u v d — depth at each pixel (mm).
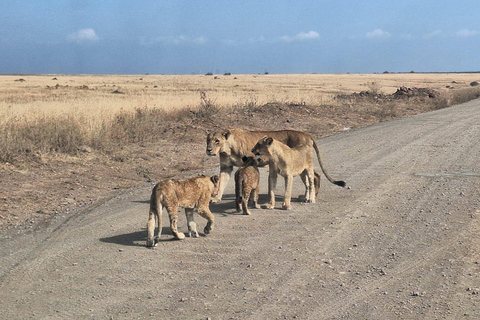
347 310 5445
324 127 23203
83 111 19906
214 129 20141
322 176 12609
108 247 7523
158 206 7574
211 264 6832
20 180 11508
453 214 8945
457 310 5375
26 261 6984
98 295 5879
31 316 5375
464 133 19000
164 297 5816
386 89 66125
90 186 11539
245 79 115375
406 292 5879
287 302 5656
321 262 6867
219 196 10297
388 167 13352
